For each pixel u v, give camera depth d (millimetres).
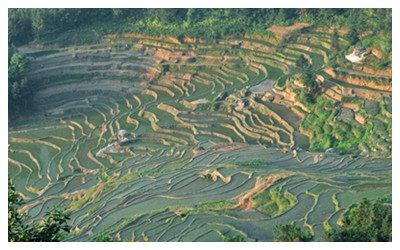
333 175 64312
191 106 102188
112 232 57688
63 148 100438
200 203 62156
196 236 53938
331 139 81250
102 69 122062
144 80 118375
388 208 51906
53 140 104125
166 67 118375
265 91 99562
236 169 69875
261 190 61969
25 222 74188
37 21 128750
